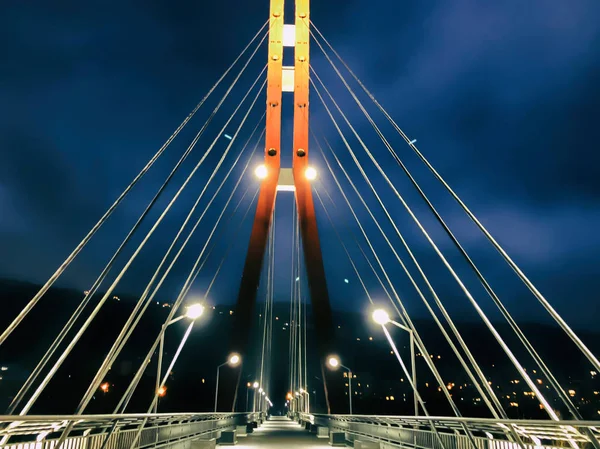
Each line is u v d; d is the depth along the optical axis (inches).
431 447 615.2
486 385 567.8
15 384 4082.2
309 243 1801.2
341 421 1312.7
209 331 6432.1
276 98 1843.0
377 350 7057.1
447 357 6373.0
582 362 5231.3
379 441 876.0
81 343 5059.1
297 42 1863.9
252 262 1800.0
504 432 489.1
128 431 555.5
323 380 1723.7
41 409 3811.5
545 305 477.4
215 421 1160.2
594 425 293.1
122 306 6038.4
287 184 1863.9
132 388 616.4
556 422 318.0
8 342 4584.2
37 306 5191.9
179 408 4694.9
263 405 3553.2
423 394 5629.9
